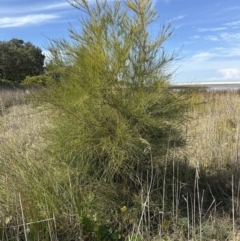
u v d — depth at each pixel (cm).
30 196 296
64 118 340
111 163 325
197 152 457
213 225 314
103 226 306
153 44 344
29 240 276
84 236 291
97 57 325
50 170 337
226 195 381
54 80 354
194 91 359
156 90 333
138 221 314
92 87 321
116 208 325
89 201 315
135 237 285
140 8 340
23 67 4516
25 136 482
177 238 301
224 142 532
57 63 343
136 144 319
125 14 341
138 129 325
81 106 331
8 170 321
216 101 879
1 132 541
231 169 438
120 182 345
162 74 348
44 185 304
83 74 328
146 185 336
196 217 333
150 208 326
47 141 369
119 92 331
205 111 761
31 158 343
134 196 330
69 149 335
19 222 282
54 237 276
